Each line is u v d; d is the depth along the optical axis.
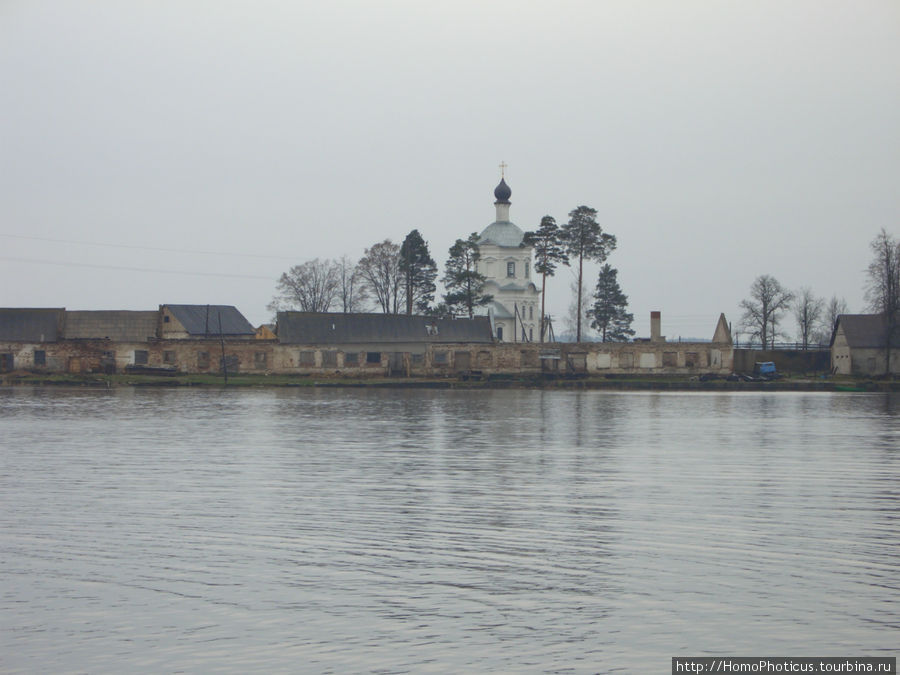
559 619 26.36
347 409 92.31
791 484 45.94
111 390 122.69
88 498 42.03
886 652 24.33
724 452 58.59
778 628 25.75
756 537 34.59
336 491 43.81
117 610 27.09
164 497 42.22
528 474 49.06
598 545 33.47
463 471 50.09
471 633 25.50
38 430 70.81
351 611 26.95
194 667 23.56
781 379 143.50
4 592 28.55
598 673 23.25
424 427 73.94
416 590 28.67
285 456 56.00
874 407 98.56
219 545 33.56
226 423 76.88
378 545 33.53
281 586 29.08
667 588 28.78
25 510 39.41
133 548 33.16
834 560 31.56
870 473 49.56
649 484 45.84
